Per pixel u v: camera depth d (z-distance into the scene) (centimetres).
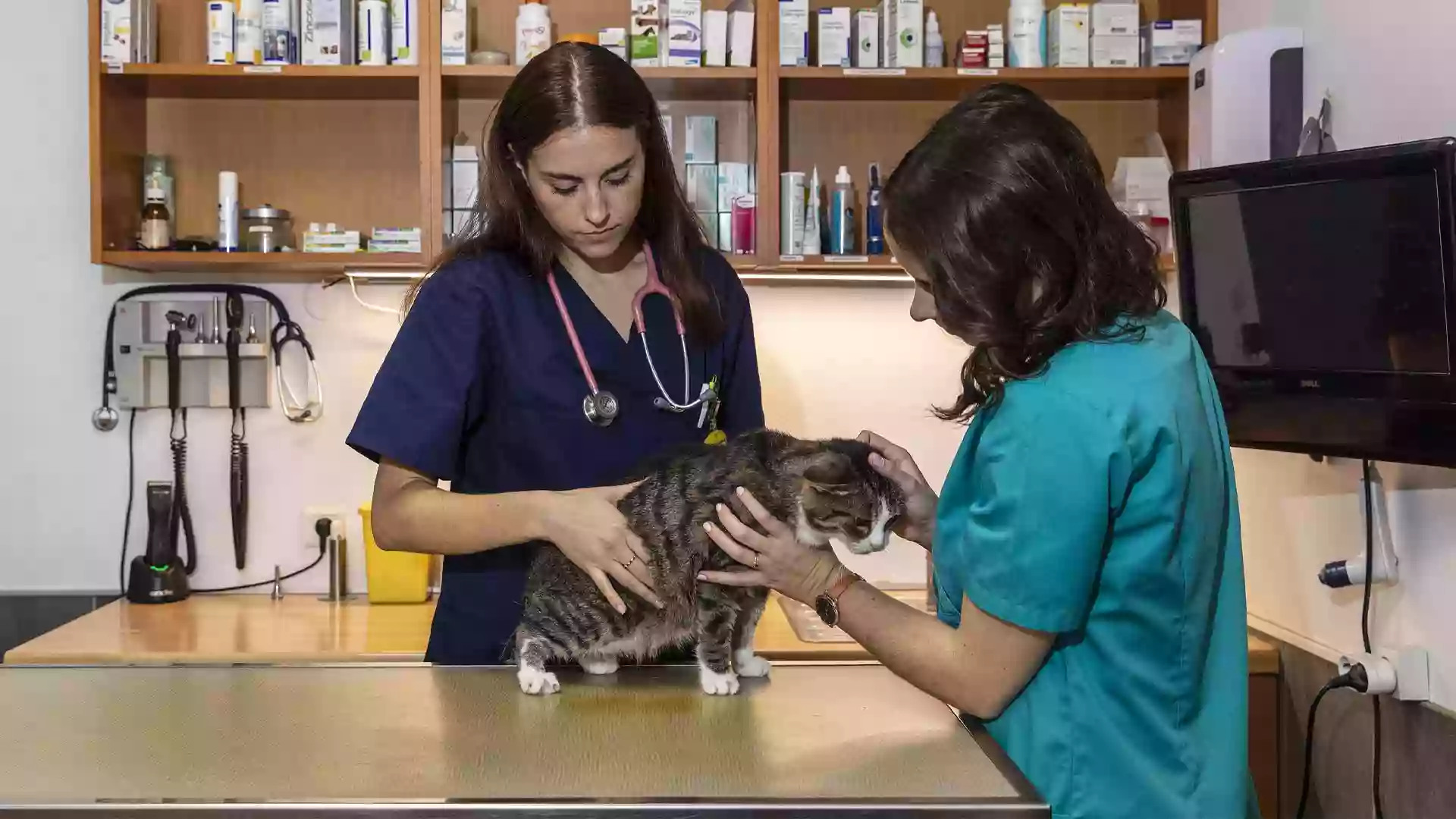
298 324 251
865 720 118
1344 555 186
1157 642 105
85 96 245
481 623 148
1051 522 100
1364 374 152
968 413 116
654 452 147
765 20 221
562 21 246
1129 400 101
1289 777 204
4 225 246
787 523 126
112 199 227
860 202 249
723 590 125
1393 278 144
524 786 97
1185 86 231
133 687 127
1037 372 103
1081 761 106
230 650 204
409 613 236
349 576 254
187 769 101
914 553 259
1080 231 102
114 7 222
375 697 124
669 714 119
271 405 252
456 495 132
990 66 229
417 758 104
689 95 244
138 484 251
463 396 139
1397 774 171
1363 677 171
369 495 255
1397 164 139
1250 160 199
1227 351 177
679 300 150
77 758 104
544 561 133
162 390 249
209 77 224
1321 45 191
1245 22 215
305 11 225
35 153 245
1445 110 157
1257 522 219
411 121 247
